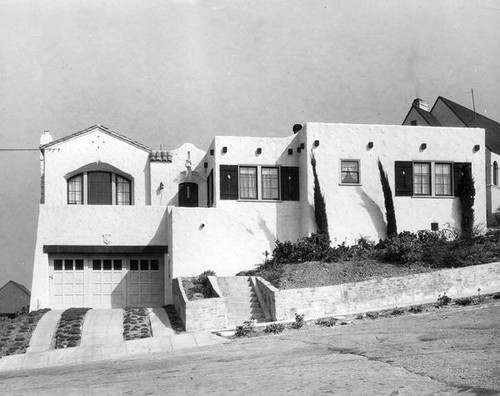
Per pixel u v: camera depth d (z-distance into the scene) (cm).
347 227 3123
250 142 3164
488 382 1105
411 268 2522
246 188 3138
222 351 1734
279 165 3181
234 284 2523
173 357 1723
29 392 1372
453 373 1188
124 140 3316
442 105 4203
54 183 3222
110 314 2488
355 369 1300
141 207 2992
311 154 3112
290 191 3175
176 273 2778
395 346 1516
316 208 3059
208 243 2823
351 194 3147
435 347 1455
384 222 3161
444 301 2159
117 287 2975
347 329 1886
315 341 1716
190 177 3347
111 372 1558
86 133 3284
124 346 2008
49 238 2920
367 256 2662
